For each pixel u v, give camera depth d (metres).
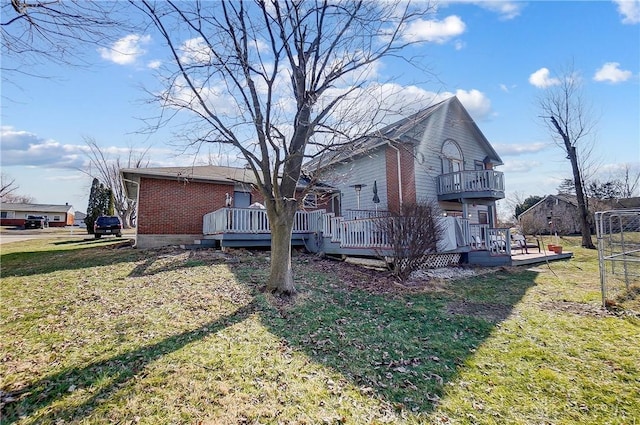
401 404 3.29
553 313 6.10
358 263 10.73
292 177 6.98
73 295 6.52
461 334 5.13
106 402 3.22
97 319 5.32
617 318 5.71
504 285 8.54
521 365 4.10
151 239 13.45
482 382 3.72
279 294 6.74
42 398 3.27
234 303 6.18
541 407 3.26
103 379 3.59
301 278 8.25
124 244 14.48
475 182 15.25
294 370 3.91
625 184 30.38
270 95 6.56
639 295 7.11
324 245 11.78
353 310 6.23
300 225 12.67
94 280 7.67
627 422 3.03
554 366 4.05
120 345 4.42
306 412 3.13
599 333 5.05
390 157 15.28
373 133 6.92
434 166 16.25
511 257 12.22
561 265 12.23
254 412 3.11
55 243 16.98
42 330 4.89
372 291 7.59
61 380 3.58
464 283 8.74
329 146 6.65
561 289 8.05
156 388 3.45
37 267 9.15
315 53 6.86
